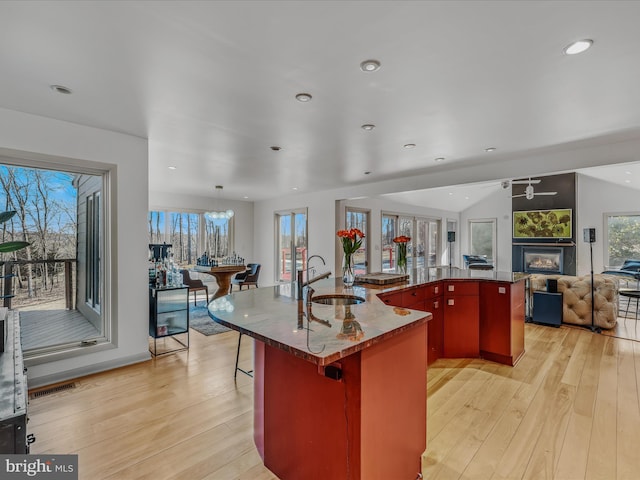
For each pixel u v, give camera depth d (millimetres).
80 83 2303
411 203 9391
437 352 3547
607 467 1888
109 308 3340
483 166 4742
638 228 8352
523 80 2289
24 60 2002
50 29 1692
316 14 1597
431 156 4285
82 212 3410
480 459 1966
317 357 1233
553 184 8828
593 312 4785
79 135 3098
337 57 1990
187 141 3643
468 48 1902
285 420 1735
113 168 3297
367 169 5062
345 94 2502
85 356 3148
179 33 1741
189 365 3406
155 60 2012
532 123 3107
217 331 4660
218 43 1838
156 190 7184
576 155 3951
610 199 8664
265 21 1646
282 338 1462
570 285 4961
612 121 3053
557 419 2389
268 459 1869
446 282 3635
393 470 1608
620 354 3730
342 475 1458
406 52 1941
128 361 3395
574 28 1712
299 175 5531
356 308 2139
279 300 2480
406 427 1714
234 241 8789
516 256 9406
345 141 3652
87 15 1586
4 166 2963
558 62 2051
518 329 3592
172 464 1928
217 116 2924
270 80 2275
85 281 3422
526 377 3119
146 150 3529
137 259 3455
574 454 2004
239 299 2527
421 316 1870
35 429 2262
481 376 3150
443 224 10906
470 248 11672
